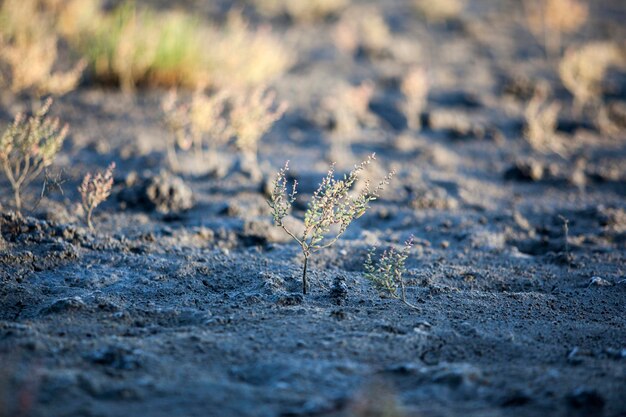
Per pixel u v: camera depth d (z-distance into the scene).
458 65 11.40
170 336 3.64
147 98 9.17
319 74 10.60
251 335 3.72
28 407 2.80
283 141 8.30
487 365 3.47
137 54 9.37
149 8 12.70
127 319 3.96
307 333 3.77
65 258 4.82
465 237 5.86
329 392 3.10
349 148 8.17
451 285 4.81
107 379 3.12
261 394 3.03
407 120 9.13
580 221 6.42
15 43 9.03
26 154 5.75
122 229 5.67
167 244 5.33
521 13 14.78
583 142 8.70
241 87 9.64
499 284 4.92
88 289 4.44
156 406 2.90
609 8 15.81
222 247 5.48
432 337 3.78
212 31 11.10
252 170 7.26
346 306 4.29
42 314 3.98
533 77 10.94
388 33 12.91
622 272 5.16
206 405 2.92
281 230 5.81
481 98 9.88
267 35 12.13
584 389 3.04
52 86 8.23
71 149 7.50
